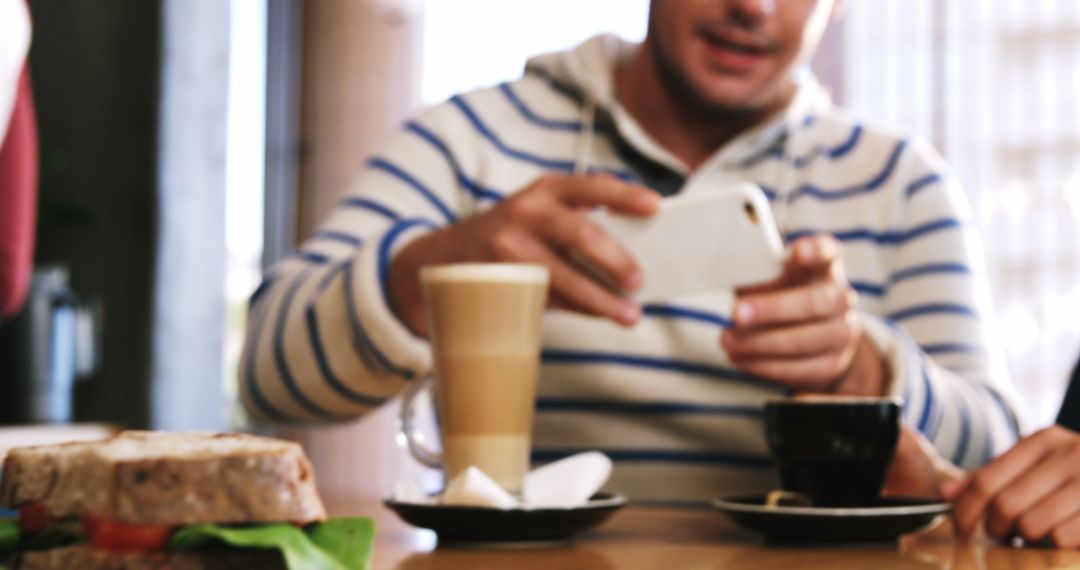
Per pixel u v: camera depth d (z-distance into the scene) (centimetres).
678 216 157
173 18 450
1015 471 146
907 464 161
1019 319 370
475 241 166
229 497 114
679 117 210
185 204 454
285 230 466
